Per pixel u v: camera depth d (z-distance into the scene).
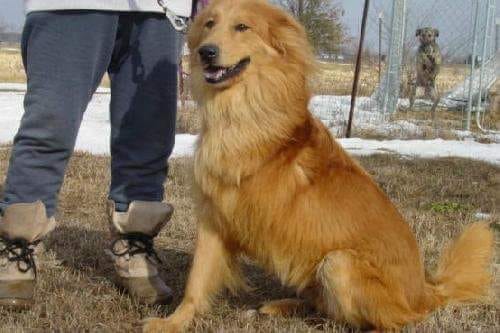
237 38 1.78
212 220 1.82
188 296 1.83
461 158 4.50
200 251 1.84
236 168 1.74
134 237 1.95
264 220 1.75
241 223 1.78
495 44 7.82
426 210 3.02
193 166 1.82
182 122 5.85
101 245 2.38
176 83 1.95
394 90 7.49
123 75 1.92
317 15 8.73
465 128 6.55
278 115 1.77
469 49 7.77
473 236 1.94
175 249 2.40
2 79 14.59
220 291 1.98
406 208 3.05
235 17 1.80
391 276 1.77
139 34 1.88
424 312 1.85
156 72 1.89
